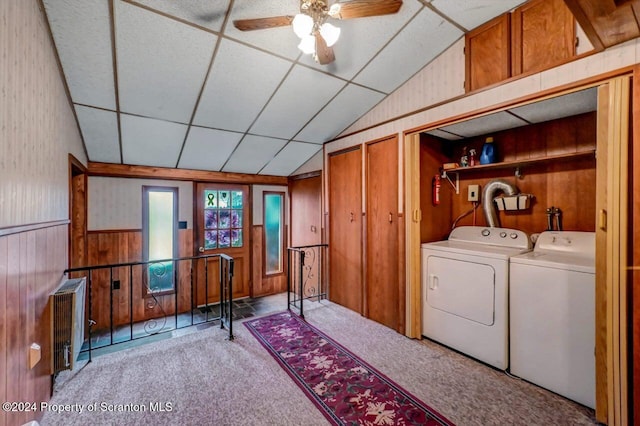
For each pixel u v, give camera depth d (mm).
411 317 2768
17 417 1384
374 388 2000
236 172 4469
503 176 2744
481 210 2922
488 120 2377
